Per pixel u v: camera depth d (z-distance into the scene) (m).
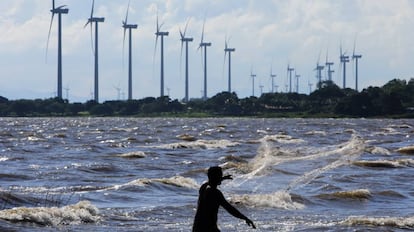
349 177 99.06
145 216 63.38
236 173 94.12
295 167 96.88
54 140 196.25
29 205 68.00
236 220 62.38
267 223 60.84
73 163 118.94
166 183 84.62
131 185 81.62
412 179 101.12
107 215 62.44
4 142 181.00
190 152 150.00
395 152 148.75
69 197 73.50
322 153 109.75
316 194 79.94
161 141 195.25
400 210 72.12
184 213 65.62
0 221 55.78
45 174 99.00
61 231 54.50
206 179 95.56
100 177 98.62
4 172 100.56
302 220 63.06
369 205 75.44
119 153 145.62
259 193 77.62
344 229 57.34
